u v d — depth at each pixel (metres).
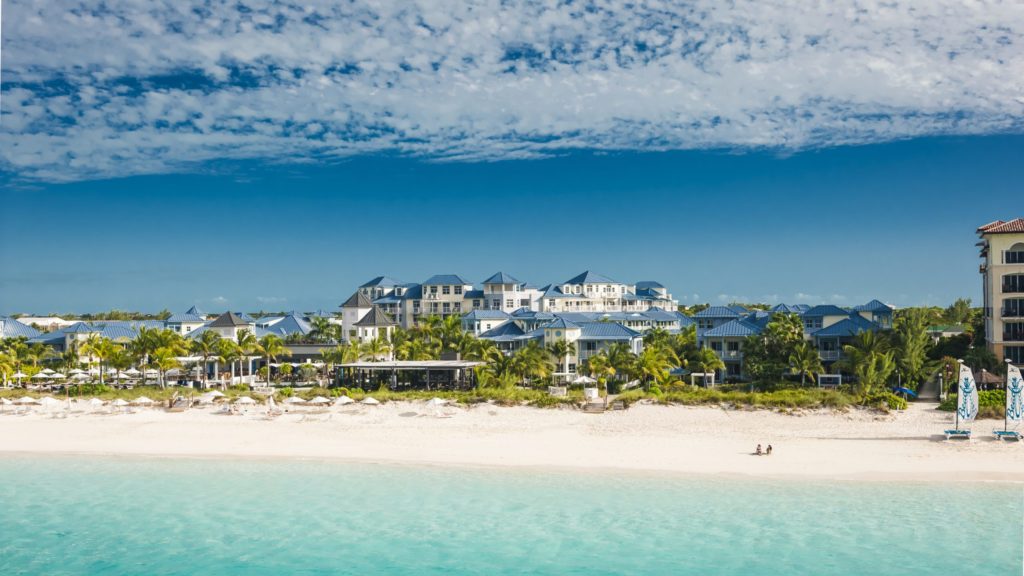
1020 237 73.88
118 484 44.38
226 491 42.66
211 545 35.00
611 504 39.25
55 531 37.00
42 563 33.41
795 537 34.50
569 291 154.75
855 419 57.84
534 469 45.81
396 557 33.28
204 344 87.25
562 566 32.00
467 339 92.19
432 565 32.41
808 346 74.38
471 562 32.59
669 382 74.38
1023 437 50.66
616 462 47.03
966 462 45.31
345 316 121.50
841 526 35.69
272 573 31.98
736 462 46.56
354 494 41.59
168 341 84.19
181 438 55.66
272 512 39.06
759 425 56.75
